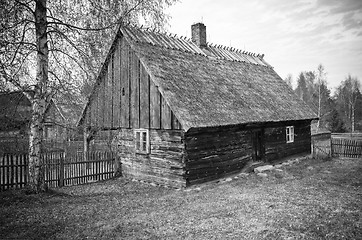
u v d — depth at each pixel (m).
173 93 12.52
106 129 16.05
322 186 12.09
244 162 15.43
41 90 10.61
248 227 7.39
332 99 68.38
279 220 7.82
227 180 13.84
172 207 9.36
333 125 44.59
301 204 9.33
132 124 14.55
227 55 20.72
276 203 9.45
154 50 14.89
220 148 13.93
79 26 11.50
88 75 11.35
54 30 10.59
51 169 13.05
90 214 8.63
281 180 13.52
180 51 16.67
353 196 10.38
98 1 11.28
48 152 17.95
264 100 17.83
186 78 14.32
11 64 9.44
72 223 7.83
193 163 12.54
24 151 17.38
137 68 14.16
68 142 21.92
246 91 17.38
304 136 21.05
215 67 17.69
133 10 12.20
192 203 9.79
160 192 11.98
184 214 8.55
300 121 19.81
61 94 11.25
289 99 20.80
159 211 8.94
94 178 14.62
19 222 7.85
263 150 17.05
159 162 13.30
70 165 13.72
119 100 15.25
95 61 11.77
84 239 6.80
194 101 13.01
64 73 11.35
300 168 16.67
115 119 15.54
